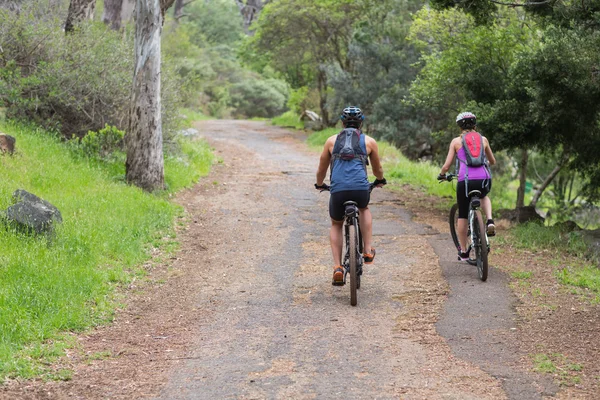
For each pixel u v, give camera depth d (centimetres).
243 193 1432
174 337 627
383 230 1102
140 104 1291
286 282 812
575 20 1080
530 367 537
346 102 2736
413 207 1326
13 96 1375
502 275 820
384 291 766
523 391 490
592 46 1005
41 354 563
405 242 1015
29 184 1076
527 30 1396
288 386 503
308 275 842
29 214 846
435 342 599
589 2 1061
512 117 1182
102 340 617
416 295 748
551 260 891
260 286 798
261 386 505
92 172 1269
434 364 546
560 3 1095
